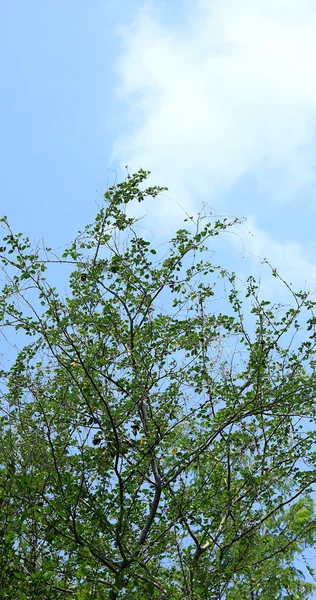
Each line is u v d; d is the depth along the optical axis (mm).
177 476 9008
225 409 9727
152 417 9383
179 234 9992
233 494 9406
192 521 9266
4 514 7895
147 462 9289
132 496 9047
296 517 9523
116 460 8523
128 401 9375
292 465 9750
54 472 8438
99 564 8344
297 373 10023
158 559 8391
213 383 9797
